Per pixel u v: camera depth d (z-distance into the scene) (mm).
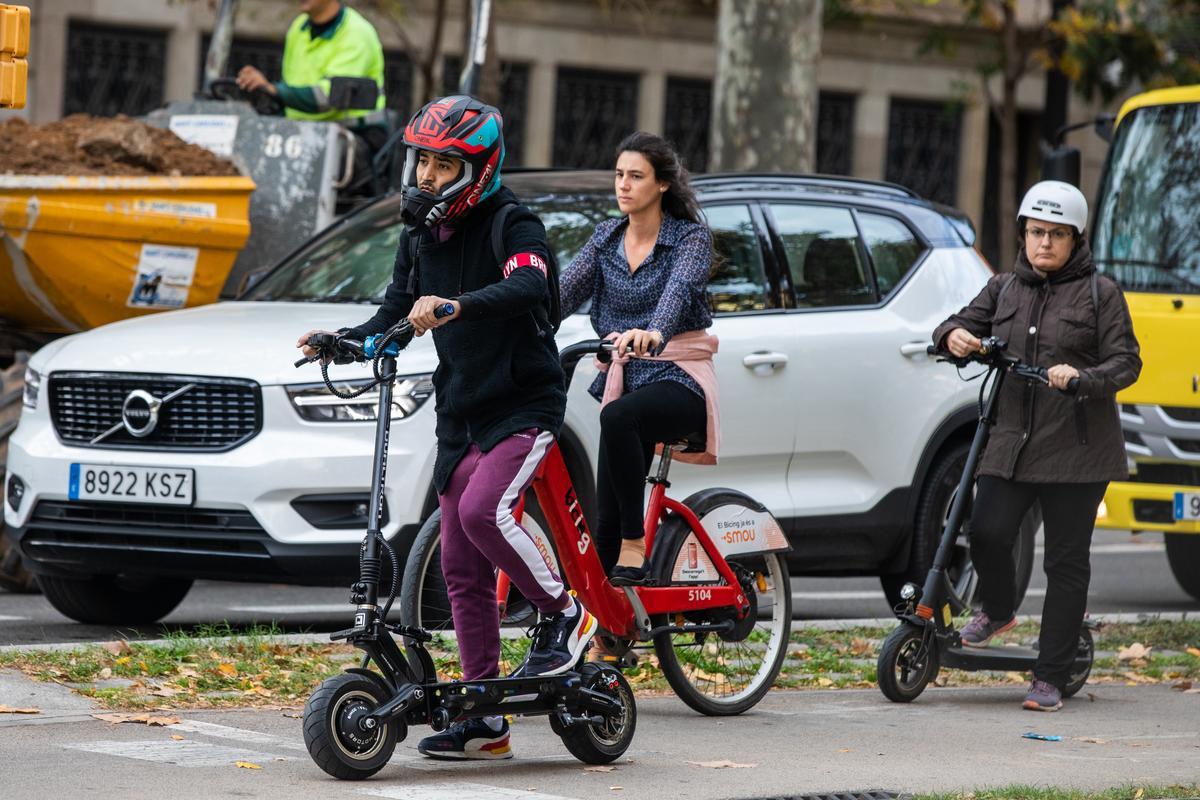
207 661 24109
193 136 35812
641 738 21500
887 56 84938
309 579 25422
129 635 27938
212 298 33281
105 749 19109
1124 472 24531
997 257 89625
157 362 26156
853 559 30016
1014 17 70375
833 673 26641
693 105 81875
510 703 18906
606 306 22688
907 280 30969
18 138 32375
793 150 50281
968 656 24875
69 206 30891
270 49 73062
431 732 21031
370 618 18203
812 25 50375
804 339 29234
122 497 26031
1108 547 50094
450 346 18500
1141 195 39000
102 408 26609
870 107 85000
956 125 87562
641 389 22156
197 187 32531
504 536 18594
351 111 37438
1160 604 38531
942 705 24734
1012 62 70438
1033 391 24547
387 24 72750
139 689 22375
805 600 36750
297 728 20781
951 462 30875
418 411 25453
